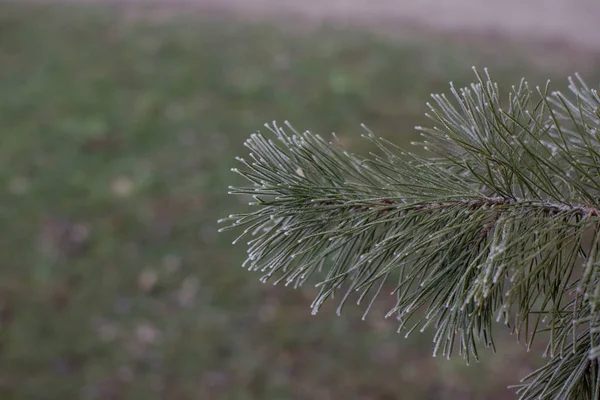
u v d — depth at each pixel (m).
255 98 6.09
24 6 8.34
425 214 0.97
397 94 6.16
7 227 4.79
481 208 0.92
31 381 3.87
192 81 6.39
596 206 0.91
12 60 6.91
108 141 5.61
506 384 3.75
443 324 0.89
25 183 5.16
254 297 4.34
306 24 7.93
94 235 4.74
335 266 1.00
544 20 8.14
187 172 5.26
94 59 6.92
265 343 4.09
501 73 6.49
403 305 0.92
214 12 8.30
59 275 4.48
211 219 4.85
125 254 4.62
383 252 0.96
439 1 8.95
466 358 0.87
